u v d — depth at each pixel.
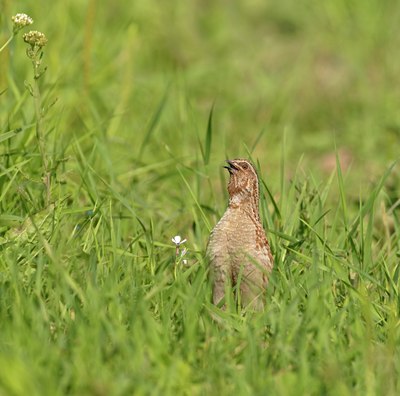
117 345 8.98
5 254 10.70
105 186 13.53
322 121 20.72
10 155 12.90
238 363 9.30
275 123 20.14
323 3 24.73
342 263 11.19
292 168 17.58
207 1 25.33
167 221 13.53
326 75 22.50
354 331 9.69
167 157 16.22
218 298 10.90
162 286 10.22
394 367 9.26
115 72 18.73
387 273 11.18
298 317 9.88
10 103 14.57
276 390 8.68
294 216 12.14
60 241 11.05
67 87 16.83
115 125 16.33
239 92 21.23
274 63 23.03
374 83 22.14
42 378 8.43
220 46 23.03
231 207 10.96
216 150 17.67
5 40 14.86
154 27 22.22
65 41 18.53
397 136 18.70
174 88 19.17
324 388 8.80
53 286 10.20
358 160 18.36
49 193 11.85
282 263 10.98
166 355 8.92
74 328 9.28
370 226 11.81
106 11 21.20
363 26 23.70
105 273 10.62
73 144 13.82
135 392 8.45
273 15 25.03
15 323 9.21
